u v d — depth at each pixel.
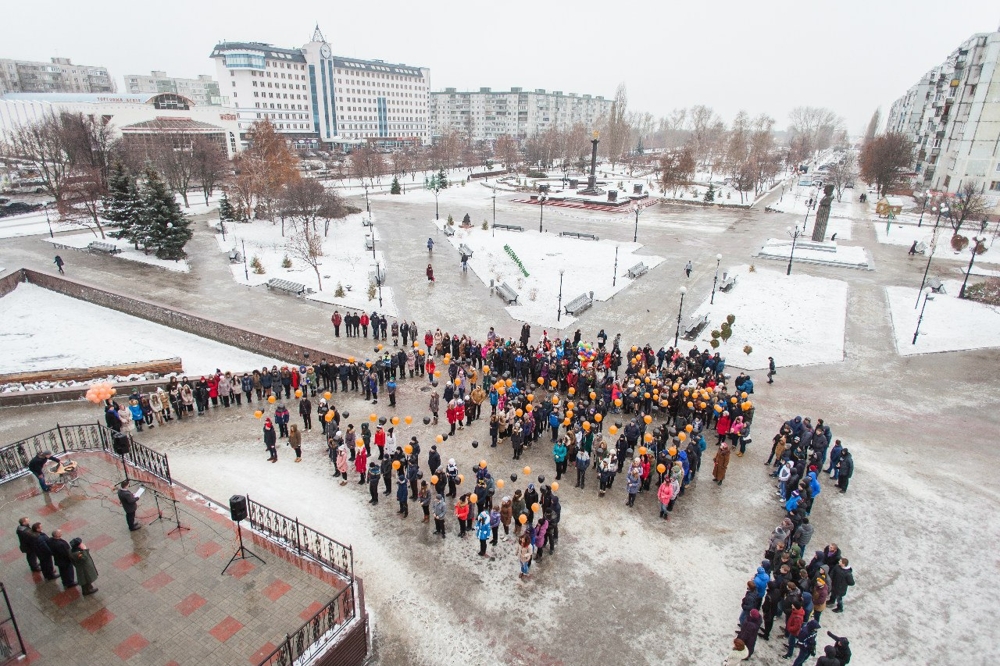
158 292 33.25
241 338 26.48
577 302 31.20
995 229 51.59
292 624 10.18
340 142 143.88
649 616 11.87
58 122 68.88
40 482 13.74
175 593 10.80
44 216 55.50
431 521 14.63
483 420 20.16
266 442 17.00
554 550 13.72
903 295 34.38
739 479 16.80
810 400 21.94
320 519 14.43
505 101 198.25
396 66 161.50
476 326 28.97
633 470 15.22
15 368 23.69
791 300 33.25
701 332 28.56
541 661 10.78
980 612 12.19
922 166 85.56
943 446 18.81
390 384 20.70
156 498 13.34
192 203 65.50
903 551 13.98
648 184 90.88
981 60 67.75
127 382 21.72
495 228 53.56
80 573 10.41
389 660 10.68
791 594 10.89
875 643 11.38
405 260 41.47
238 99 126.38
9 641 9.50
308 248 38.72
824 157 181.88
